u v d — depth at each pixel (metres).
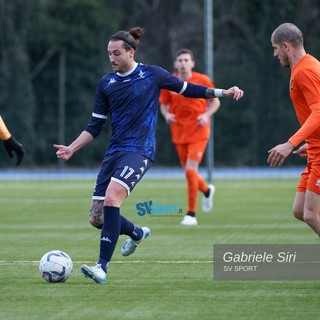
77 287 26.34
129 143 27.53
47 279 27.14
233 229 44.88
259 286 26.47
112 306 23.30
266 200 66.50
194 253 34.84
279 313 22.33
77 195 72.69
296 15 132.88
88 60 135.75
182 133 48.28
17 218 52.34
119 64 27.53
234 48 147.88
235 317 21.81
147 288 26.16
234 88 27.83
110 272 29.58
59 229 45.75
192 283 27.09
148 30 156.88
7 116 129.62
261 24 142.12
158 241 39.44
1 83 130.38
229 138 133.00
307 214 26.45
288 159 127.06
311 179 26.30
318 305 23.36
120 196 27.02
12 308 23.06
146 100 27.64
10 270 30.11
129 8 158.75
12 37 132.12
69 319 21.67
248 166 131.62
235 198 68.56
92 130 28.48
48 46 134.12
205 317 21.83
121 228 29.47
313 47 138.88
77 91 134.00
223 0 150.00
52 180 101.44
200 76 48.28
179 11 158.25
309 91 25.69
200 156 48.06
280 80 126.88
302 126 25.48
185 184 89.38
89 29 139.75
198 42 153.25
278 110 126.56
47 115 133.00
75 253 35.38
